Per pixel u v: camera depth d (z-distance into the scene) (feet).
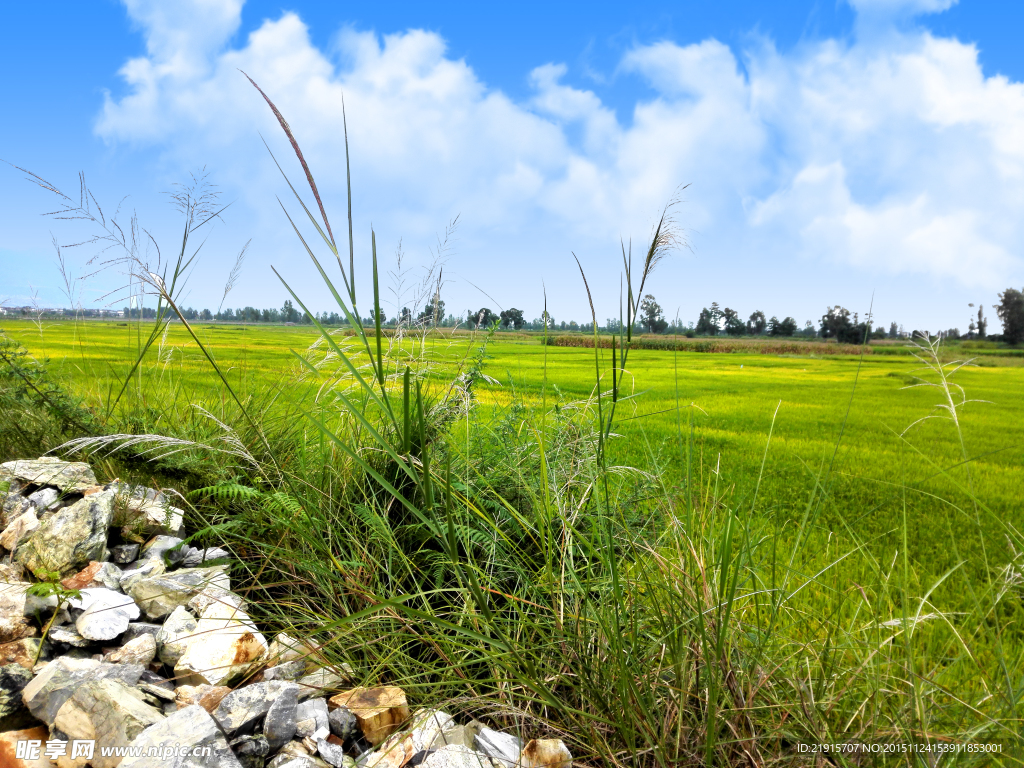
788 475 21.26
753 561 8.26
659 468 9.55
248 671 7.39
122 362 17.72
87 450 11.55
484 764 6.02
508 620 7.96
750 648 6.90
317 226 5.38
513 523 9.51
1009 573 7.18
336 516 9.69
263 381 14.67
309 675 7.61
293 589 9.47
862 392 63.00
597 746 6.32
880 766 5.65
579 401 11.28
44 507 9.92
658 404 41.37
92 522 9.34
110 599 8.15
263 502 10.36
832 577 10.44
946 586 11.96
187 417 13.47
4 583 8.19
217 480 10.89
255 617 8.92
